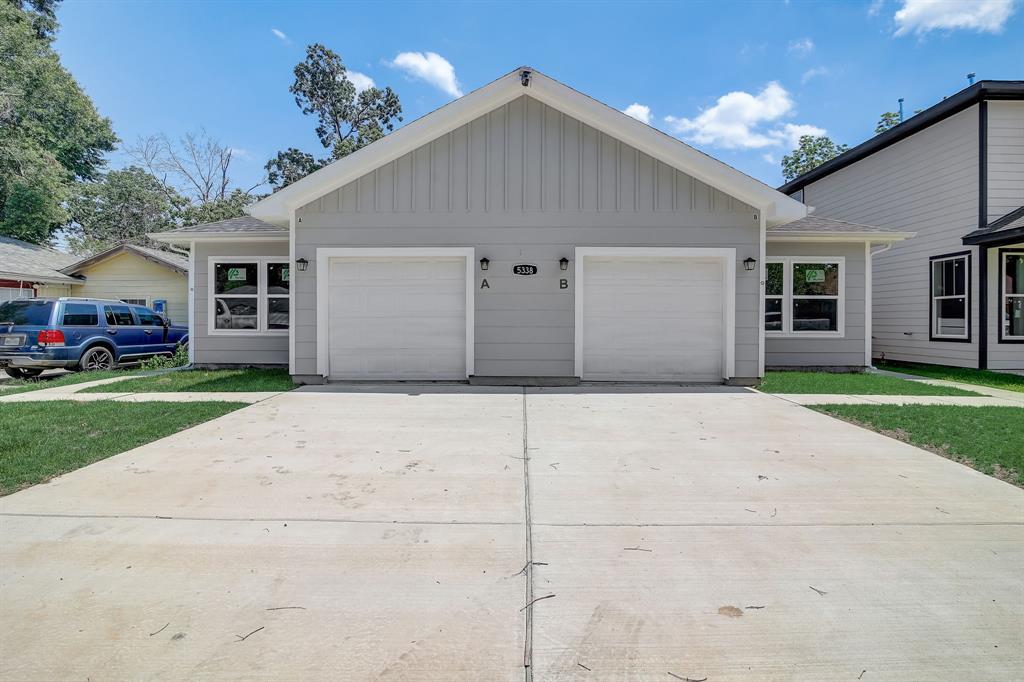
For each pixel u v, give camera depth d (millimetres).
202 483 3855
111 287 16219
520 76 8133
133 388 8172
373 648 2031
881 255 13383
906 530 3102
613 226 8461
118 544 2877
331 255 8508
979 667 1940
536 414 6320
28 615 2219
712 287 8609
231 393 7730
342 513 3338
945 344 11523
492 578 2557
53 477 3945
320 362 8547
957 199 11234
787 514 3340
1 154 22188
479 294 8500
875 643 2072
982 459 4418
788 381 8961
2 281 14680
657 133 8203
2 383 9906
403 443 5020
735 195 8414
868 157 13781
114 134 31625
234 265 10906
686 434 5375
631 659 1977
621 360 8641
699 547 2887
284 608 2291
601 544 2926
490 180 8469
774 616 2246
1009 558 2758
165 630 2129
